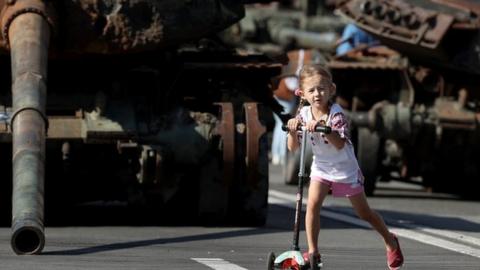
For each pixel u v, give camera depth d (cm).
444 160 4791
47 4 3070
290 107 5672
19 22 3011
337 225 3397
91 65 3294
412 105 4788
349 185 2289
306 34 8194
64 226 3186
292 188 5012
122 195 3297
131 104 3216
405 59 4828
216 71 3319
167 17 3212
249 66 3306
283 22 8281
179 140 3125
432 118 4656
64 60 3247
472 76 4788
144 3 3197
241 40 8131
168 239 2900
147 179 3108
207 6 3272
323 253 2725
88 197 3303
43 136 2736
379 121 4616
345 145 2281
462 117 4666
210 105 3294
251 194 3216
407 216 3853
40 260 2447
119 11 3177
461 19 4591
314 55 5484
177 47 3341
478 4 4678
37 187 2605
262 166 3206
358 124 4656
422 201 4638
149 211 3397
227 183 3169
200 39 3347
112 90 3244
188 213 3341
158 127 3144
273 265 2188
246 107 3197
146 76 3297
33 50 2919
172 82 3297
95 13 3167
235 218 3247
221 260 2520
